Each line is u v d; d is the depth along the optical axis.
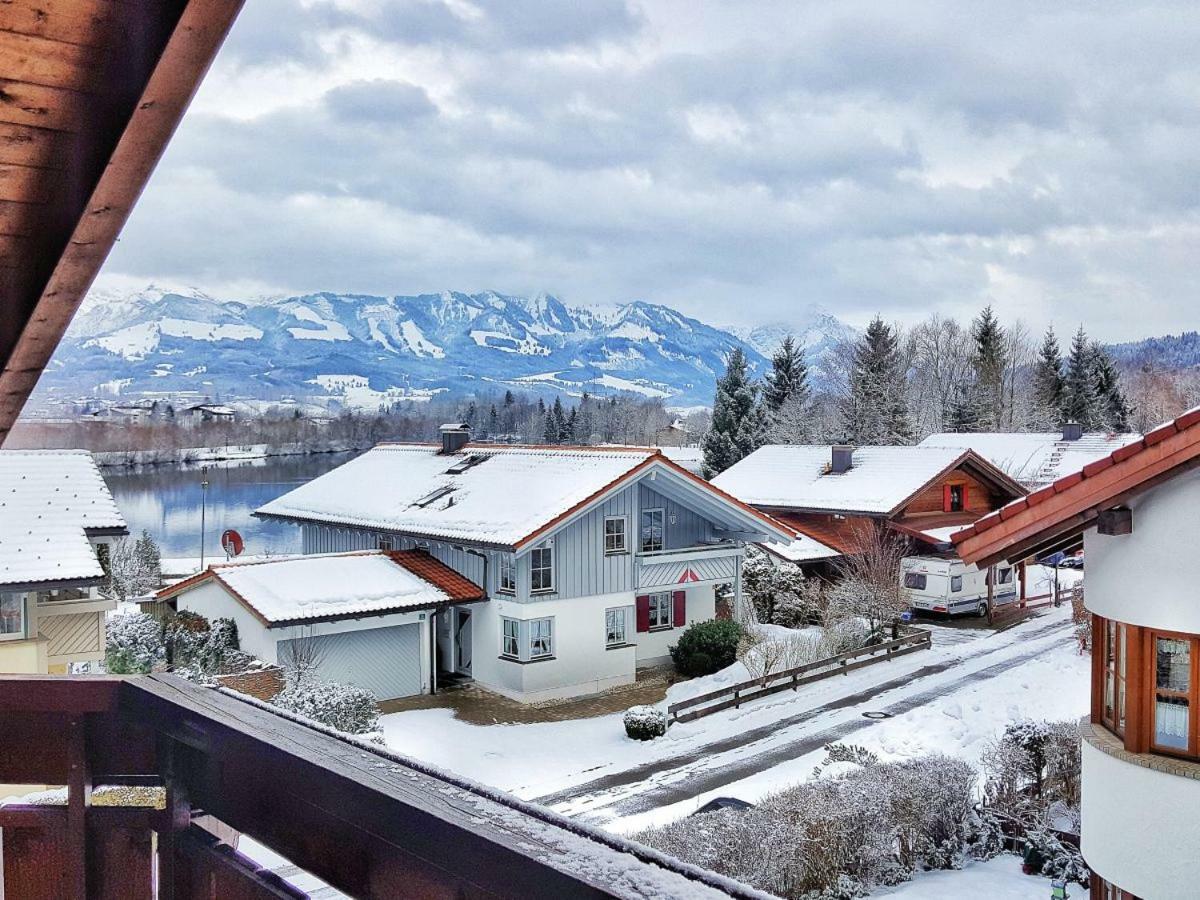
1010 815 14.26
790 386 70.88
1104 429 70.00
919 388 80.25
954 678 26.02
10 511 17.56
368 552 26.05
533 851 1.42
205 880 2.09
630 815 16.53
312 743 1.95
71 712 2.27
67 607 17.16
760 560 32.41
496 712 22.56
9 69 2.19
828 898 11.95
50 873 2.31
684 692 23.91
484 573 24.38
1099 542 8.05
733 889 1.32
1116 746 7.75
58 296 2.79
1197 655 7.36
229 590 22.52
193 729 2.09
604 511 24.89
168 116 2.28
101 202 2.50
